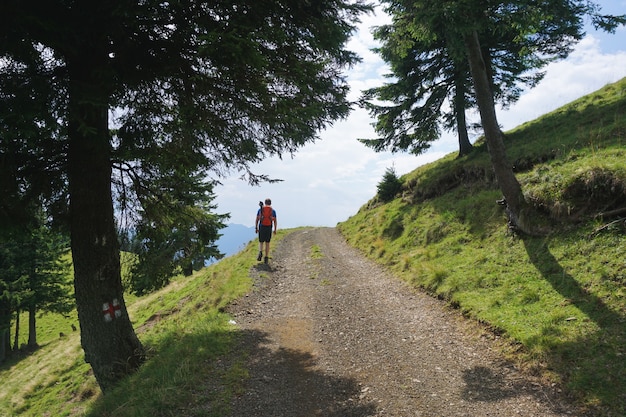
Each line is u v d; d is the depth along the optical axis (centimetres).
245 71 546
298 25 609
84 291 620
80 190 606
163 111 620
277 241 1973
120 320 645
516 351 509
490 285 721
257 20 546
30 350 2877
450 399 434
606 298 523
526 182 910
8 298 2570
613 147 879
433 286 828
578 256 647
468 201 1206
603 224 677
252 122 643
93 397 1034
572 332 490
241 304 912
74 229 616
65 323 3541
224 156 699
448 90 1828
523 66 1686
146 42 565
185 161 655
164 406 448
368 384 491
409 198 1752
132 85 557
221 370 546
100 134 527
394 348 599
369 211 2198
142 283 907
